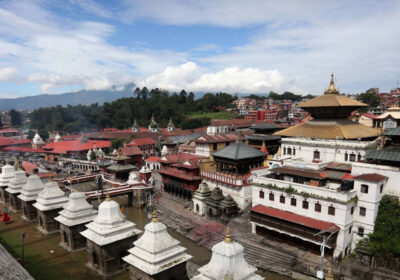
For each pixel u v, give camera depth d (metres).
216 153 62.22
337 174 46.62
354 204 39.88
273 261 40.62
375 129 60.56
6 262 26.38
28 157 137.88
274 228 44.44
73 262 37.75
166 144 128.88
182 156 76.88
